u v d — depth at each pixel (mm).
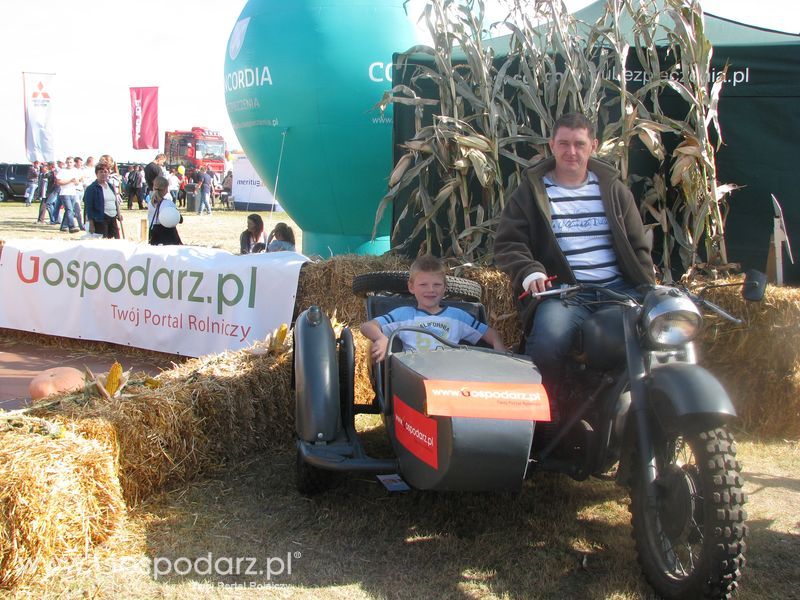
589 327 3141
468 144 5734
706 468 2547
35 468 2922
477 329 3906
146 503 3611
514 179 6051
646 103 6289
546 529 3404
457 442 2738
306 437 3475
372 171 8414
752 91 5953
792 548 3230
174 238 9422
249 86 8570
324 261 6039
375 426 4746
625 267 3549
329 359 3578
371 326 3736
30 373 6078
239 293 6102
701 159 5484
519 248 3557
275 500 3670
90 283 6805
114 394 3850
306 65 8117
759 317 4625
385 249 9172
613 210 3543
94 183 12867
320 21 8133
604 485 3898
